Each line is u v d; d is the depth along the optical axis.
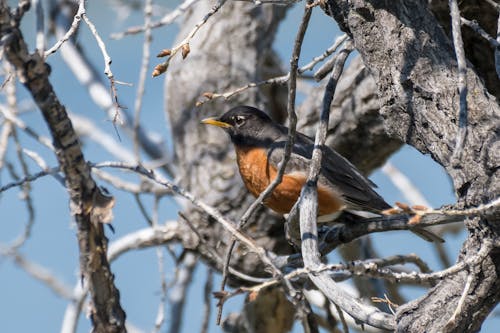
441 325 6.71
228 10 13.39
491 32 9.42
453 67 7.24
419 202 13.32
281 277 6.83
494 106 6.89
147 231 12.26
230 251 7.98
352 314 6.78
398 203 5.73
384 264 10.30
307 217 7.39
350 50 8.39
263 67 14.04
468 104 6.88
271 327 13.19
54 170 7.68
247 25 13.32
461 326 6.75
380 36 7.54
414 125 7.29
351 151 12.30
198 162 12.76
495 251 6.48
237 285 12.57
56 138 7.12
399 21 7.51
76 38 9.91
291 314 13.11
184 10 9.42
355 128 11.91
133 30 9.88
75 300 10.69
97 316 7.67
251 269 12.02
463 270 6.45
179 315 12.52
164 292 10.34
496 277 6.57
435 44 7.40
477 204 6.56
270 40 13.58
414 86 7.25
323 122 8.05
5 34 6.43
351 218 11.16
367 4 7.61
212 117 12.79
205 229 12.16
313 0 7.38
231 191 12.46
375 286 12.28
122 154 13.24
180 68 13.30
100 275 7.57
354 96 11.76
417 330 6.75
